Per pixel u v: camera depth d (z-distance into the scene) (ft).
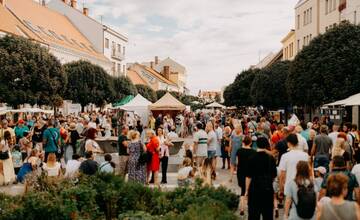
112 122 107.86
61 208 28.43
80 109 147.95
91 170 38.93
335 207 20.63
